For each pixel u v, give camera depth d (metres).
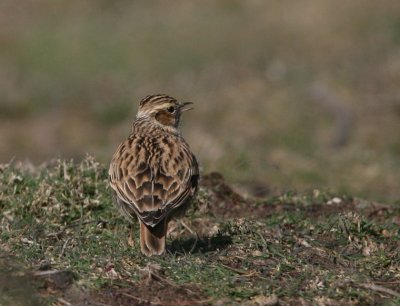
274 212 13.74
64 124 27.58
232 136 24.14
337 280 10.64
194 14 36.09
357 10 33.91
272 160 19.48
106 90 29.91
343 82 28.50
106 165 14.30
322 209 14.11
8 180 13.03
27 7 38.22
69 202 12.77
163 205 10.59
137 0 38.44
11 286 9.82
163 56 32.09
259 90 28.12
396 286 10.84
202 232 12.68
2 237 11.57
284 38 32.91
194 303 10.03
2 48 33.78
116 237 11.95
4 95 29.52
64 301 9.92
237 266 11.10
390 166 19.69
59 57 32.72
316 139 24.61
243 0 36.59
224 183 14.68
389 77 28.52
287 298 10.29
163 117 12.62
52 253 11.05
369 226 12.58
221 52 32.12
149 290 10.25
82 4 38.38
